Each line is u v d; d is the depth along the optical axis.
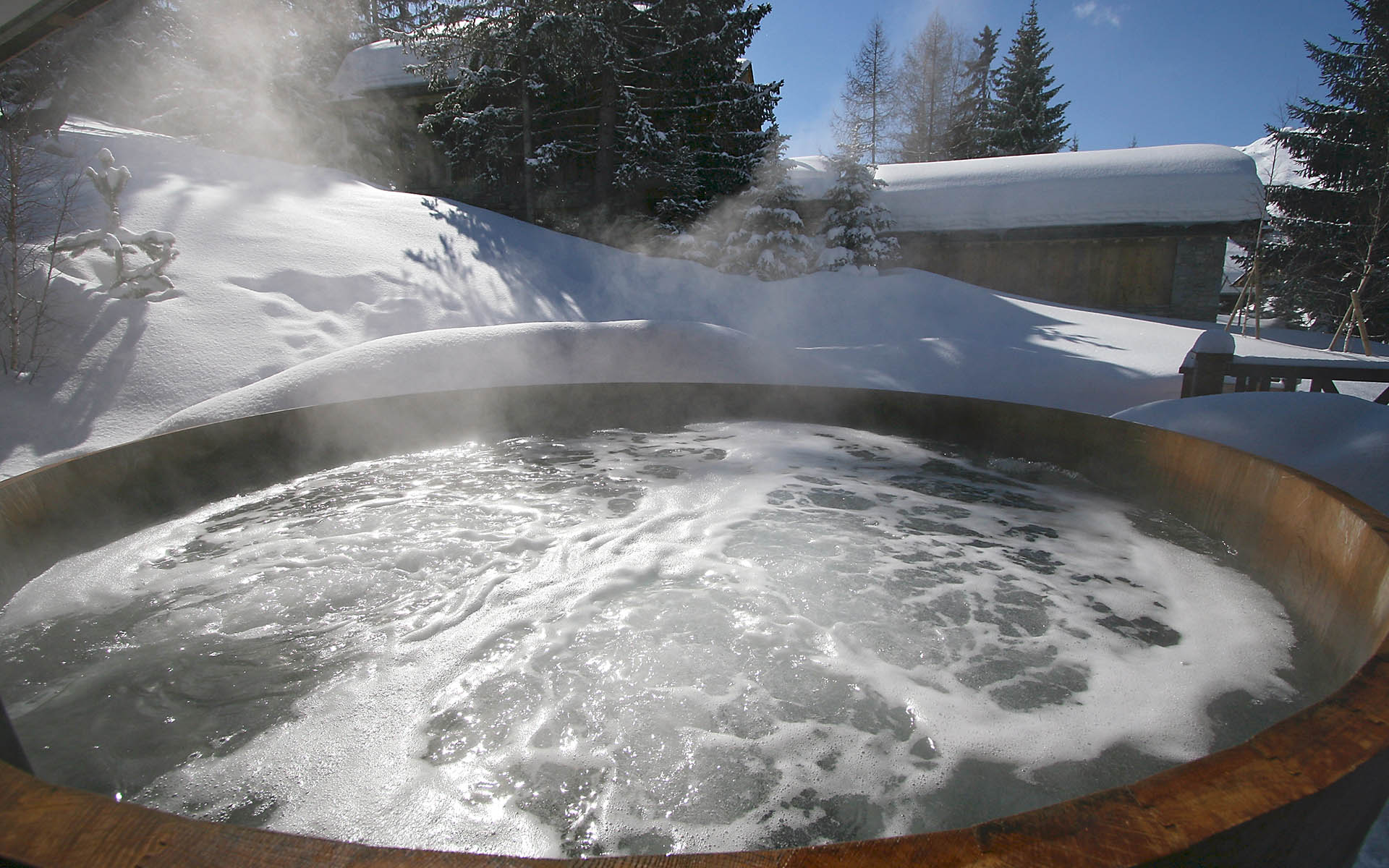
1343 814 0.75
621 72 11.83
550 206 12.79
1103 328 8.94
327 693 1.83
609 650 2.05
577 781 1.50
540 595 2.40
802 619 2.23
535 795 1.46
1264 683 1.84
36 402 4.56
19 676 1.90
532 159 11.37
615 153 12.16
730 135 13.27
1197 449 2.72
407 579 2.52
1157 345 8.02
